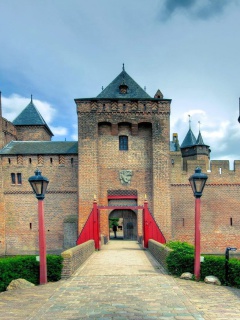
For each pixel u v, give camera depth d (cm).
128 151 2878
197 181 1102
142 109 2858
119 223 5628
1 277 939
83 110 2816
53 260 1095
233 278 987
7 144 3212
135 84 3119
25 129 3841
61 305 764
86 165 2753
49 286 991
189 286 973
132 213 3300
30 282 1014
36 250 2850
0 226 2856
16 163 2938
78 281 1057
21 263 1027
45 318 664
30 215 2888
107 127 2894
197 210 1101
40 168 2936
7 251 2847
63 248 2803
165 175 2789
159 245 1538
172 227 2878
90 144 2780
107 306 752
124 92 3031
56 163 2942
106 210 2795
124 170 2847
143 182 2845
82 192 2722
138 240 2772
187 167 2956
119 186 2833
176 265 1153
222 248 2869
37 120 3859
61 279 1097
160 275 1157
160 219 2734
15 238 2864
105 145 2872
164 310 718
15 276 995
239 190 2941
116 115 2847
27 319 658
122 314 688
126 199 2842
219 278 1029
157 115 2859
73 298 832
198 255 1070
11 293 899
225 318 663
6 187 2911
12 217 2886
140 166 2866
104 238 2697
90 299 820
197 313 696
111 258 1678
